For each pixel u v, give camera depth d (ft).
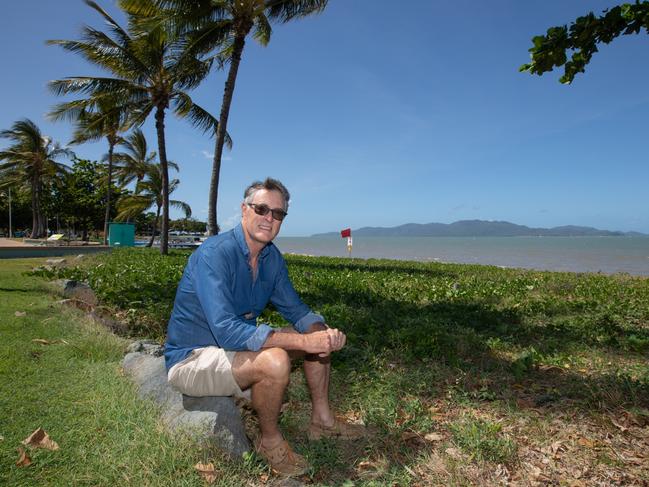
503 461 7.84
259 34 55.26
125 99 60.18
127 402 9.00
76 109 61.87
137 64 57.88
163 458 7.04
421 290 29.07
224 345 7.47
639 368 12.94
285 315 9.32
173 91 61.82
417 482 7.33
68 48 55.26
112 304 20.44
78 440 7.61
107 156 115.14
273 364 7.18
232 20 48.16
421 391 11.18
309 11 47.83
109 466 6.91
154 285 23.47
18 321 15.64
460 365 12.94
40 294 21.75
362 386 11.39
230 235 8.32
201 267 7.95
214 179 49.06
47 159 134.72
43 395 9.34
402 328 16.42
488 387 11.55
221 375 7.67
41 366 11.13
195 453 7.23
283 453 7.57
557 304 24.06
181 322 8.20
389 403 10.08
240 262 8.18
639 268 84.99
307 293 26.11
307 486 6.98
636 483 7.30
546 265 96.22
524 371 12.57
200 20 46.85
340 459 7.93
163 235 64.39
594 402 10.42
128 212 118.11
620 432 9.00
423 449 8.37
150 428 7.94
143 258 50.93
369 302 24.31
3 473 6.56
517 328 17.87
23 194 184.14
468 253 172.96
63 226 194.18
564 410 10.09
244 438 7.92
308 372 8.68
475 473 7.47
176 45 51.11
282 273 9.12
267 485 6.93
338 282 32.07
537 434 8.92
